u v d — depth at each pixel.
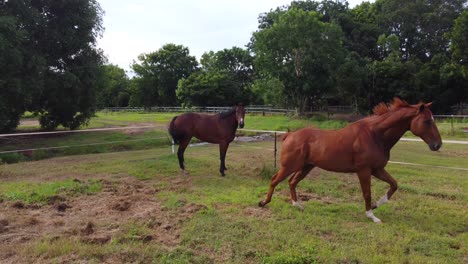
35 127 25.86
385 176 5.88
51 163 11.93
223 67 61.84
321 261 4.20
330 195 7.34
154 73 62.34
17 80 15.94
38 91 17.84
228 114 9.66
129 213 6.10
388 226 5.43
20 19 17.66
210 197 7.03
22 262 4.21
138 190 7.66
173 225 5.38
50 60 19.81
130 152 15.16
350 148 5.70
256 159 12.02
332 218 5.77
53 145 17.61
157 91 64.75
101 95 23.36
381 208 6.39
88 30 20.50
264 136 21.27
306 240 4.81
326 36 31.44
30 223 5.54
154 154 14.06
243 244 4.68
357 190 7.70
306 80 31.92
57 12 19.61
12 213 6.00
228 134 9.62
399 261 4.17
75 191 7.44
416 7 46.62
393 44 41.16
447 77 35.47
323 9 45.44
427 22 46.44
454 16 46.16
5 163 12.65
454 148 15.05
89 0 20.48
